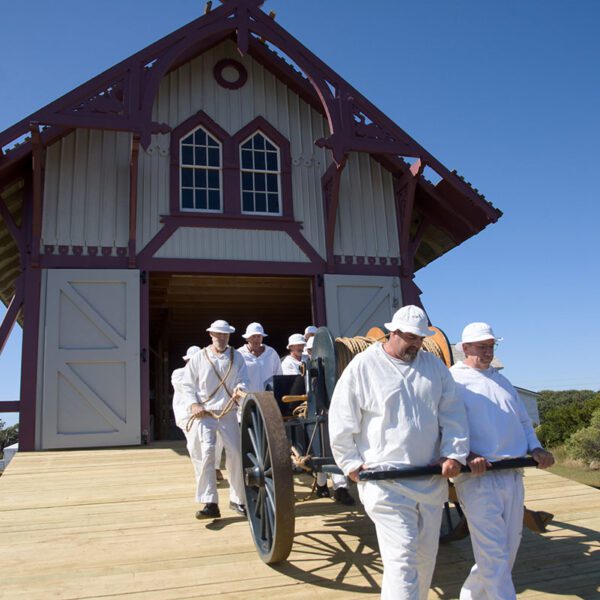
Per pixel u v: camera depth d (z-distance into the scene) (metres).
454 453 2.91
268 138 9.85
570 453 16.00
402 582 2.69
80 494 5.41
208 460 4.70
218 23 8.60
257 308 14.20
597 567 3.85
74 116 7.68
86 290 8.38
